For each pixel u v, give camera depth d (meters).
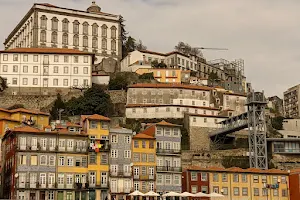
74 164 112.62
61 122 139.50
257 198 123.62
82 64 180.50
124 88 184.75
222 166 142.75
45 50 181.00
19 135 109.81
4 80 174.88
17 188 106.38
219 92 184.75
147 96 175.88
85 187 111.94
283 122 186.25
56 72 178.38
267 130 171.62
